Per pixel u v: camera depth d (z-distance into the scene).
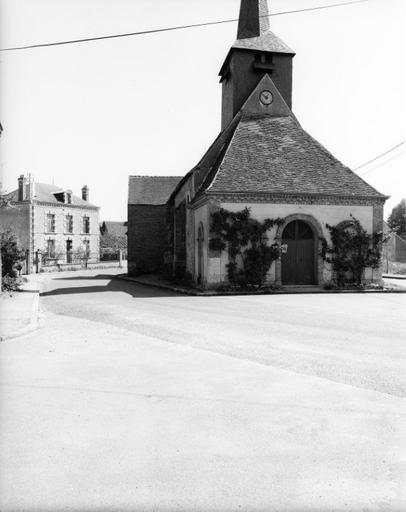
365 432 4.04
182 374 5.84
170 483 3.20
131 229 31.67
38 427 4.15
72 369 6.09
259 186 17.69
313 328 9.20
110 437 3.94
